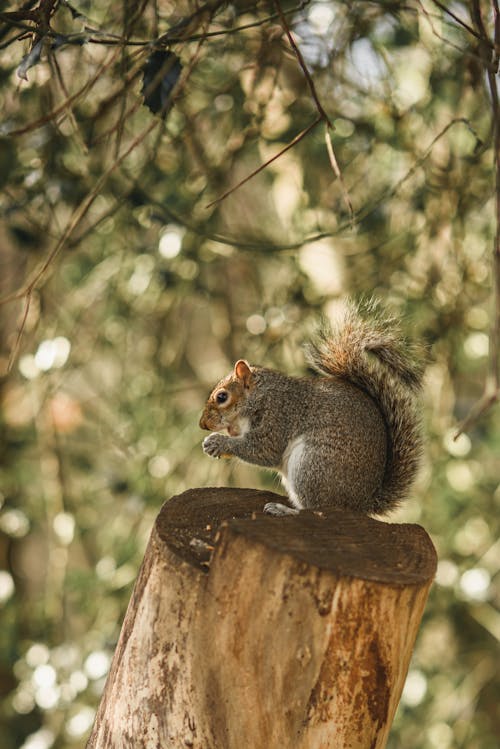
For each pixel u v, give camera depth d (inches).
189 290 440.8
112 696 201.3
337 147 405.7
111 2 341.7
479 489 466.3
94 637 437.7
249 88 381.1
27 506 479.2
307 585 174.2
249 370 271.1
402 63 419.2
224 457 266.1
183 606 185.2
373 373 252.7
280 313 419.8
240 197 489.1
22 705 444.8
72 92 313.1
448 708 454.9
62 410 469.4
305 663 175.6
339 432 241.1
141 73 259.6
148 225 389.1
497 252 185.2
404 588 174.6
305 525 192.1
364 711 179.2
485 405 176.2
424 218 417.7
